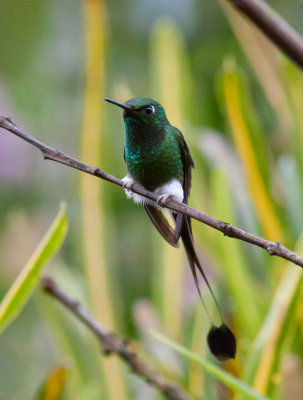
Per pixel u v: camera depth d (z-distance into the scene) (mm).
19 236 3412
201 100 3428
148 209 3312
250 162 3312
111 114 3439
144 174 3328
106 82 3453
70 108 3488
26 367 3463
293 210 3318
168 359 3314
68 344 3316
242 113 3316
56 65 3494
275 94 3357
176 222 3271
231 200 3328
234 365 3285
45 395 3266
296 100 3334
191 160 3340
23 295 3244
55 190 3479
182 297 3338
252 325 3295
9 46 3500
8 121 3227
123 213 3459
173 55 3383
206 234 3334
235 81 3320
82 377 3311
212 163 3346
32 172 3482
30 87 3494
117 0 3480
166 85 3379
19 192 3475
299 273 3254
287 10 3465
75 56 3492
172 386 3268
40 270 3244
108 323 3330
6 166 3479
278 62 3355
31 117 3486
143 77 3469
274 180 3326
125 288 3447
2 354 3467
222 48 3457
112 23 3479
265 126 3422
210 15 3469
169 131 3330
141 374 3271
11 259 3412
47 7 3502
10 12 3504
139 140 3324
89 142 3367
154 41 3385
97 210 3348
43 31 3500
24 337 3471
